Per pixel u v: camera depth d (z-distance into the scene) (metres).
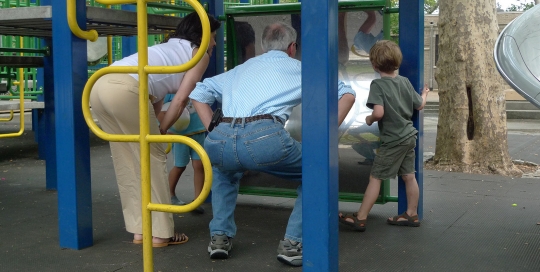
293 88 3.23
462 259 3.38
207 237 3.90
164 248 3.63
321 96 2.70
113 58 8.81
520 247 3.63
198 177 4.58
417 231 4.04
